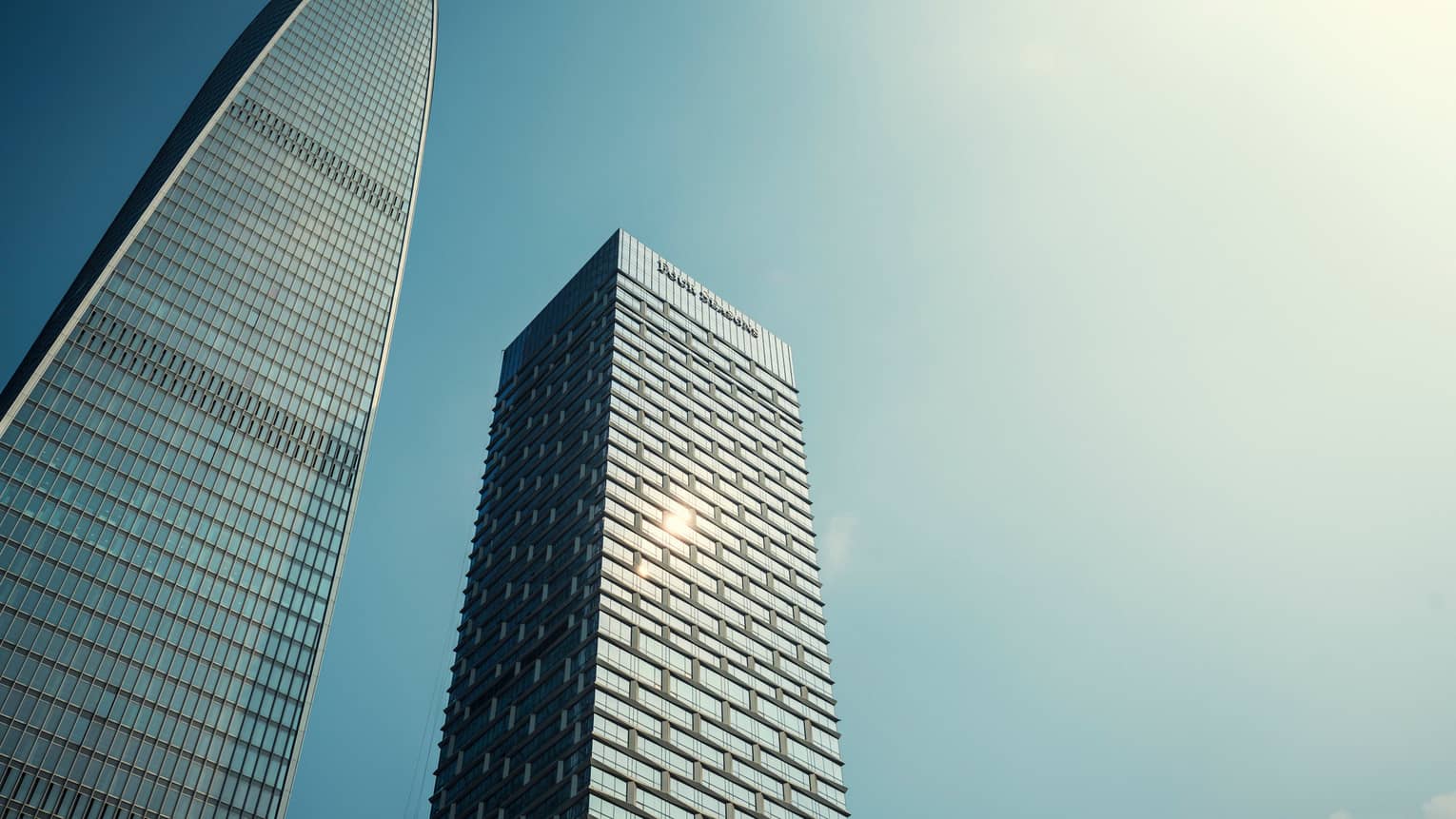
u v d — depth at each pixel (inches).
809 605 6619.1
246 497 6166.3
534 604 5964.6
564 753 4923.7
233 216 7249.0
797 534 7003.0
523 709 5428.2
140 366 6166.3
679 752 5118.1
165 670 5315.0
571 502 6289.4
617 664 5246.1
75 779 4785.9
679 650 5595.5
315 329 7185.0
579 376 7121.1
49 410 5679.1
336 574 6309.1
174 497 5861.2
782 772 5521.7
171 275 6643.7
